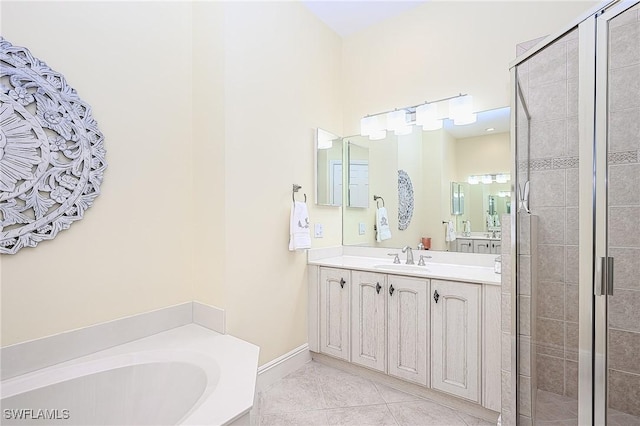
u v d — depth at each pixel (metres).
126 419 1.49
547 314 1.50
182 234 2.03
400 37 2.74
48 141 1.45
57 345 1.49
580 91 1.36
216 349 1.67
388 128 2.73
